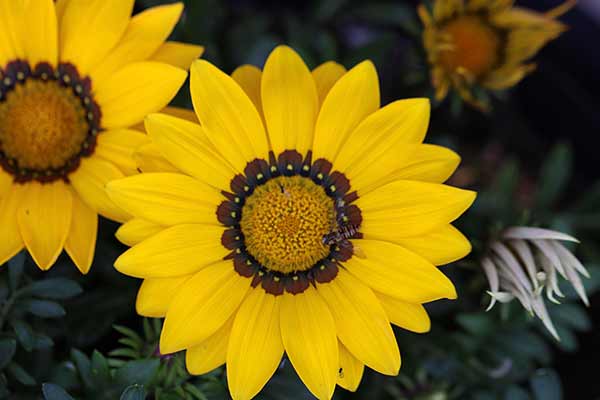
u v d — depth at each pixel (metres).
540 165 0.53
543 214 0.46
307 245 0.37
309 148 0.37
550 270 0.38
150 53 0.37
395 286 0.36
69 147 0.38
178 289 0.36
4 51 0.37
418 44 0.44
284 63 0.36
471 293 0.42
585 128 0.51
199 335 0.36
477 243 0.40
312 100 0.36
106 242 0.42
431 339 0.43
